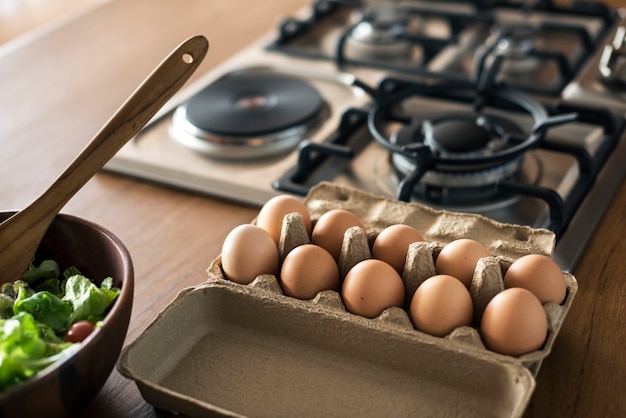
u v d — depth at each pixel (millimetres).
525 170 1021
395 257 759
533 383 657
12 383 636
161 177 1019
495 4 1438
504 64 1267
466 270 738
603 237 902
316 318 724
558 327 708
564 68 1212
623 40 1136
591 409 715
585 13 1393
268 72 1264
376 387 711
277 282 754
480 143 988
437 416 688
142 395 700
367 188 993
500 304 692
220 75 1229
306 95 1139
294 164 1024
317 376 723
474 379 690
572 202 935
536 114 1047
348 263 754
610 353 763
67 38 1410
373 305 721
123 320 679
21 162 1061
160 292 842
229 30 1420
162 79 740
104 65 1295
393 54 1337
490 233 815
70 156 1066
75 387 650
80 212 968
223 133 1060
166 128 1111
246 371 729
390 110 1093
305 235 772
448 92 1147
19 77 1269
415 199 971
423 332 712
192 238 917
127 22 1473
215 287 745
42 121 1148
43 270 774
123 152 1041
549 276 725
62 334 714
